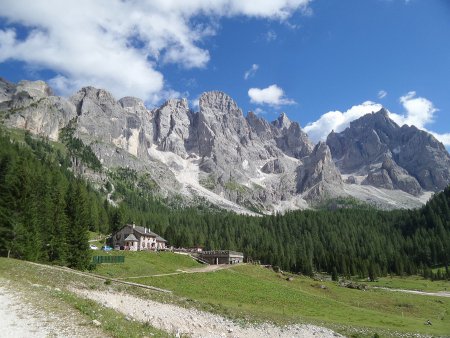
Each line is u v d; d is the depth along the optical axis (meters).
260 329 52.62
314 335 54.25
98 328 28.88
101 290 57.34
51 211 91.12
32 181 100.62
